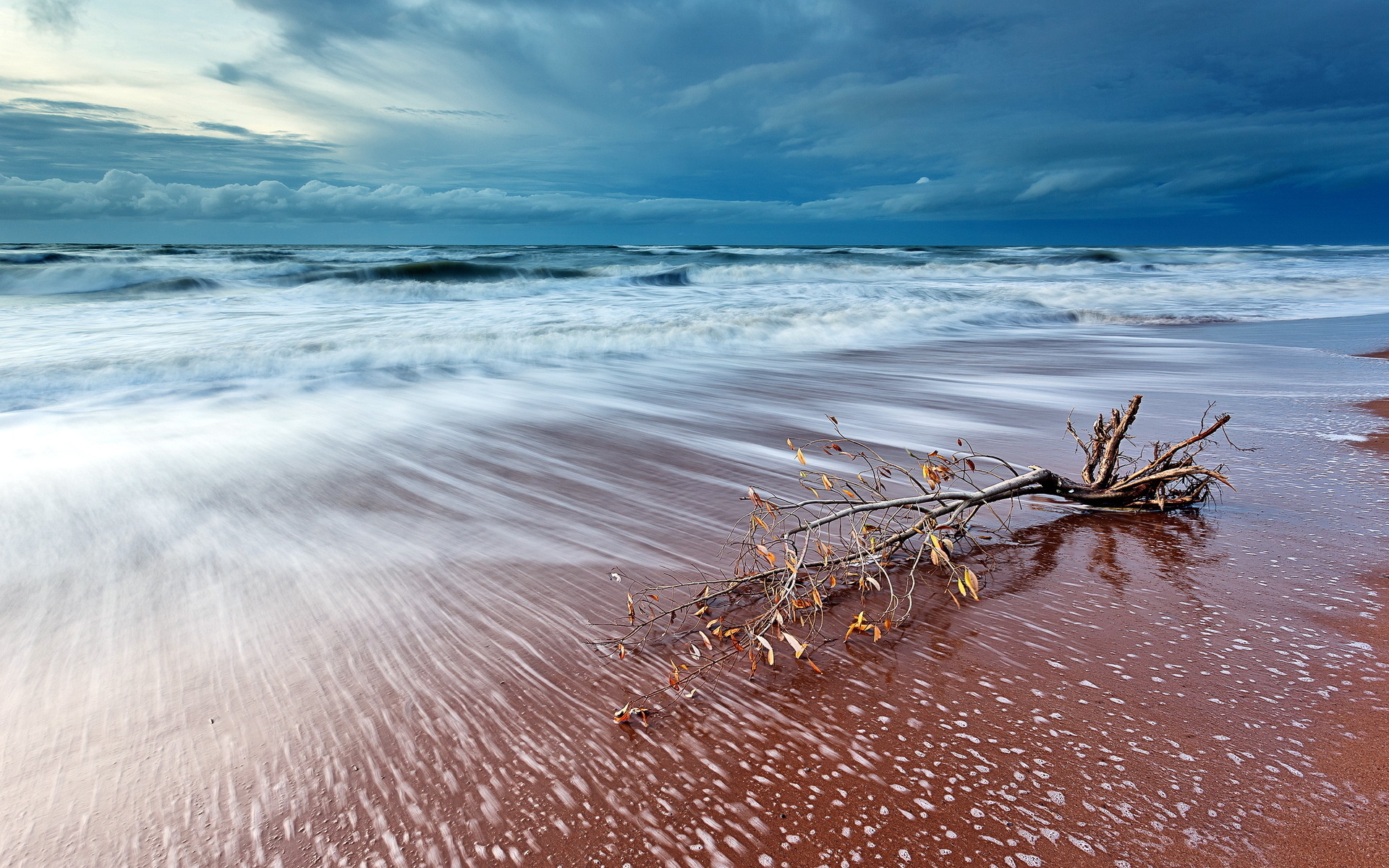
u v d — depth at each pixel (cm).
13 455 484
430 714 195
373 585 279
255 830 157
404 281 2069
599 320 1230
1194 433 507
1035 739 178
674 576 288
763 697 199
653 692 204
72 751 183
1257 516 336
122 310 1374
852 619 245
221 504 383
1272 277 2436
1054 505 360
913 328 1291
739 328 1160
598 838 151
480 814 159
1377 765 164
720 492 401
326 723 192
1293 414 560
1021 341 1124
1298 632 226
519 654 226
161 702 204
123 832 157
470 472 446
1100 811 154
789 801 160
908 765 170
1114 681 202
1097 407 631
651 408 648
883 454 480
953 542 304
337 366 870
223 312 1366
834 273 2786
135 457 480
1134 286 2070
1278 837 145
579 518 359
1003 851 144
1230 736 176
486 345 962
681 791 164
